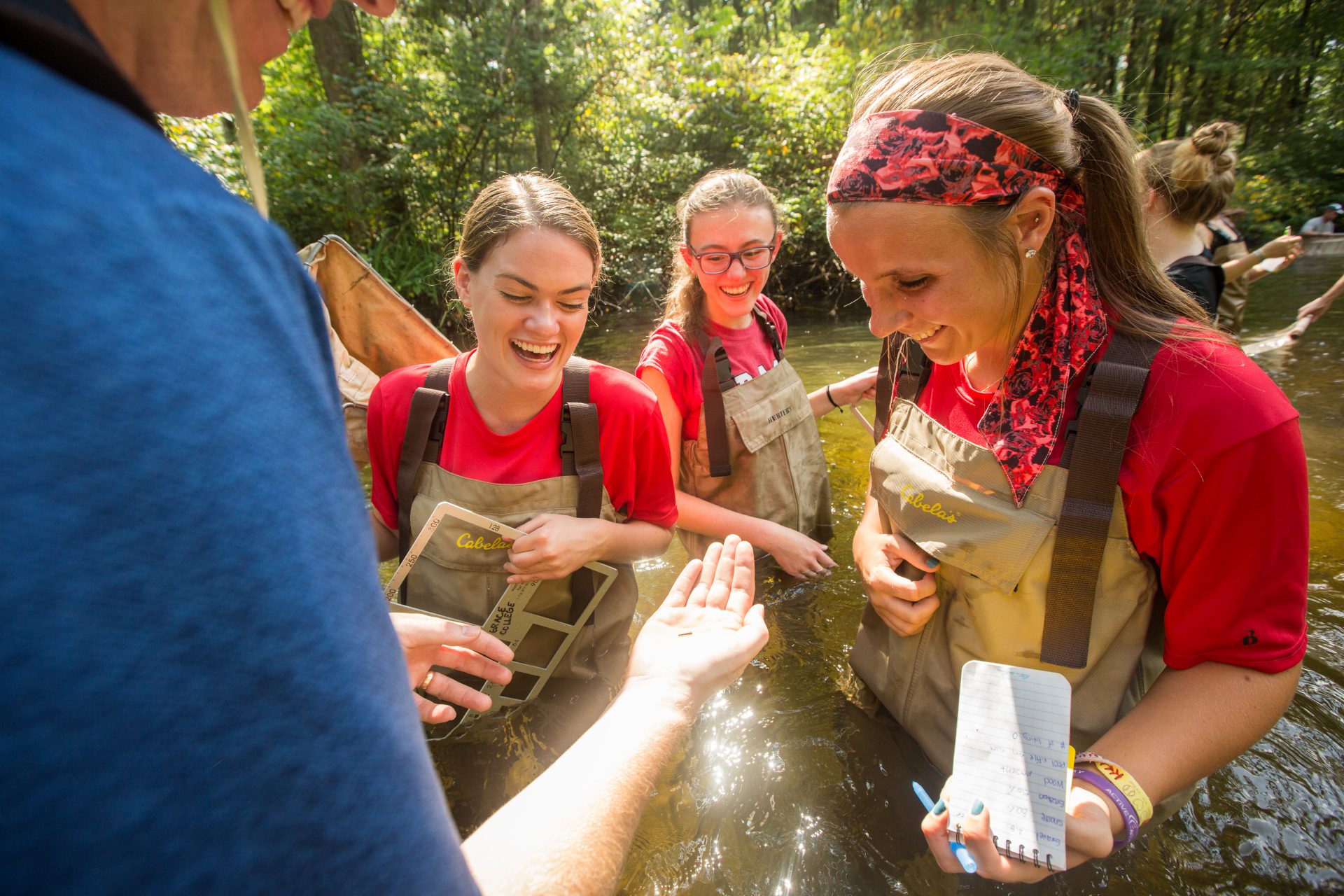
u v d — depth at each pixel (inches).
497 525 73.1
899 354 69.1
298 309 17.6
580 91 402.9
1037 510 54.7
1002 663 59.2
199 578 13.5
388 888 15.7
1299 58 818.8
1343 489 129.1
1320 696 81.4
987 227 47.8
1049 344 53.1
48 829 12.0
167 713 13.0
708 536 112.3
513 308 70.4
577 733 79.7
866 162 48.3
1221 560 47.4
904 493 64.7
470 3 385.4
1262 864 61.1
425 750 17.8
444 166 382.6
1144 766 48.5
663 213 429.7
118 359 12.9
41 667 11.9
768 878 61.4
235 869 13.8
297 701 14.6
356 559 16.7
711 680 41.9
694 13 620.7
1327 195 719.7
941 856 50.3
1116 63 619.8
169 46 20.2
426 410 78.1
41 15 13.7
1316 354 214.8
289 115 348.8
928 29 559.5
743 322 112.7
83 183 13.3
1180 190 123.7
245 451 14.5
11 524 11.8
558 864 28.4
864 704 78.6
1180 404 47.6
